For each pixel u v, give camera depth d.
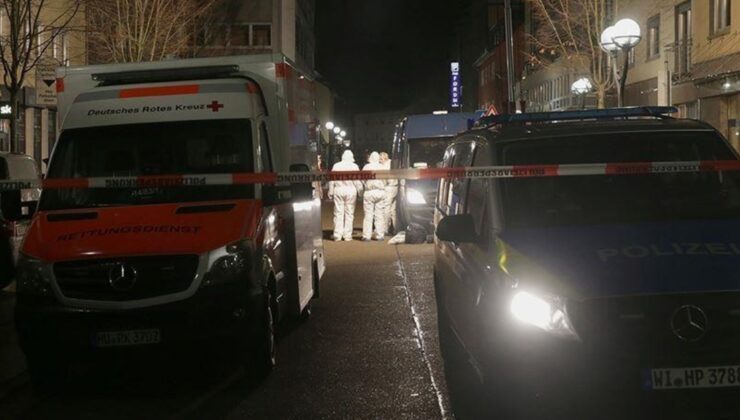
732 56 20.84
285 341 9.15
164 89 8.61
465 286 6.21
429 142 20.05
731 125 21.62
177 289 6.97
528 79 46.31
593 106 30.30
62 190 8.09
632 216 5.73
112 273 6.94
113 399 7.19
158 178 7.51
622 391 4.72
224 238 7.15
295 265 9.12
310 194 8.22
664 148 6.25
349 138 102.38
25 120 26.14
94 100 8.59
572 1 28.52
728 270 4.89
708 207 5.82
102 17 26.72
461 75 78.06
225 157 8.27
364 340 9.10
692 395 4.72
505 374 4.93
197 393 7.28
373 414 6.46
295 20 44.66
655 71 26.05
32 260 7.11
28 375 7.89
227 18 40.81
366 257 16.59
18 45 18.20
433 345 8.75
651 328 4.76
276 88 9.16
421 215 18.53
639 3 27.33
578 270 4.96
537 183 6.01
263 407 6.77
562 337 4.79
